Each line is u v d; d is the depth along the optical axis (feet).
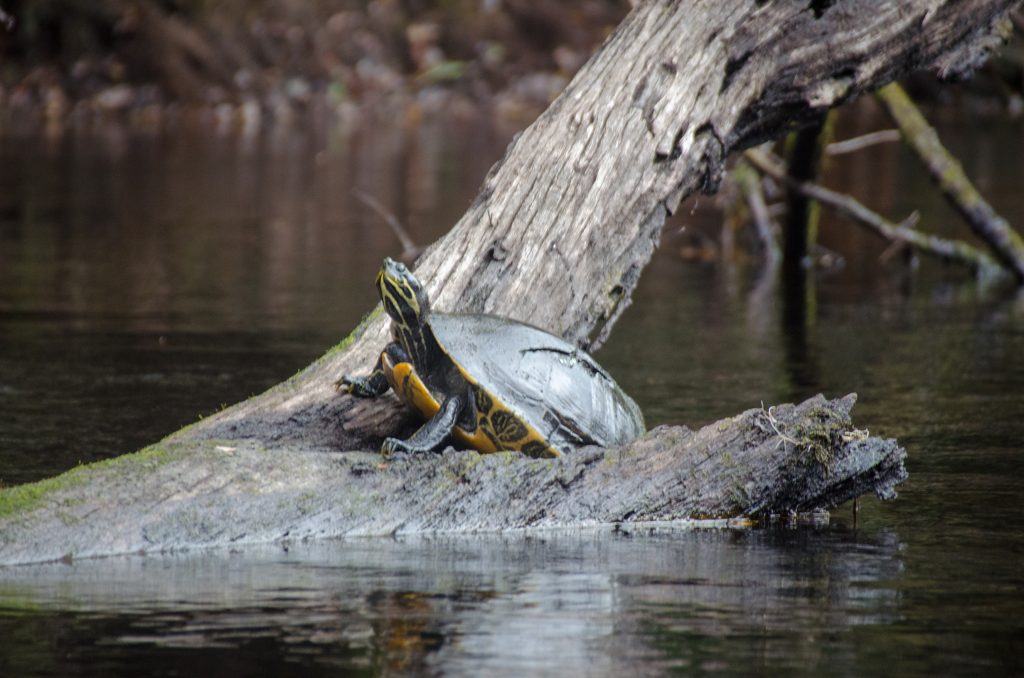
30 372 43.09
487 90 170.71
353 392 30.01
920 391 42.04
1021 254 66.90
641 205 34.99
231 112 157.58
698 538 26.50
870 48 37.65
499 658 18.78
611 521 27.58
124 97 155.63
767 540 26.37
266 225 84.33
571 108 35.63
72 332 51.19
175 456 25.62
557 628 20.12
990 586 22.75
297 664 18.42
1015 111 153.79
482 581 22.71
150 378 42.19
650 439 28.71
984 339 52.65
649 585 22.63
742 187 79.41
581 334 33.91
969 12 38.65
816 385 42.91
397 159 119.55
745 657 19.03
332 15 172.45
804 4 37.01
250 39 163.73
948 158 66.74
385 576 22.89
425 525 26.37
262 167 113.70
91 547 23.89
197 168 112.47
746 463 28.40
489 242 33.53
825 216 95.20
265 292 62.13
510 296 33.04
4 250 73.10
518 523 27.02
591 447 28.32
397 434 29.63
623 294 35.19
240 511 25.20
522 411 27.58
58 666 18.33
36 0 153.58
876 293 66.49
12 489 24.52
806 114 38.50
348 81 166.91
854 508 29.04
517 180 34.40
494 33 176.14
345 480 26.40
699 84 36.14
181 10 161.17
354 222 85.66
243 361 45.42
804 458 28.40
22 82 154.71
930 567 24.03
